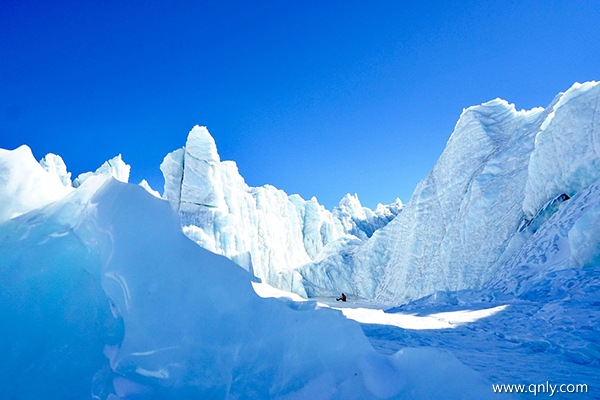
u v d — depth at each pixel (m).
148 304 2.33
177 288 2.44
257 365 2.34
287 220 56.94
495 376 3.68
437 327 7.38
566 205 16.70
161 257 2.51
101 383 2.17
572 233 12.61
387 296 33.78
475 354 4.94
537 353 5.12
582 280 10.12
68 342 2.42
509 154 27.69
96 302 2.56
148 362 2.22
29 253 2.70
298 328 2.55
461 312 9.51
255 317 2.52
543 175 19.70
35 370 2.30
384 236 41.53
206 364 2.29
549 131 19.69
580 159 17.22
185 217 37.28
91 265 2.65
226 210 39.75
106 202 2.68
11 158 3.02
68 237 2.82
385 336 5.75
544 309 8.38
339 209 77.75
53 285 2.64
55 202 3.05
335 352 2.50
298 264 51.62
